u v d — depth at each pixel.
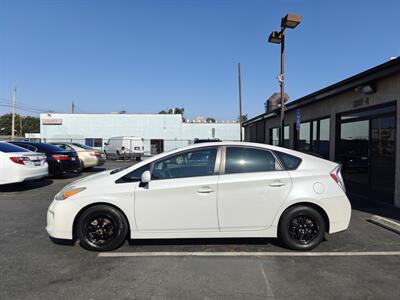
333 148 11.41
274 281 3.93
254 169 5.00
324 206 4.91
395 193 8.10
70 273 4.14
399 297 3.56
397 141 7.98
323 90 11.11
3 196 9.43
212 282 3.90
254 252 4.89
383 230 6.04
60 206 4.88
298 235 4.95
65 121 41.38
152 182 4.89
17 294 3.59
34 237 5.57
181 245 5.18
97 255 4.75
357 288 3.76
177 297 3.54
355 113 10.06
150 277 4.04
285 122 17.20
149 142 42.38
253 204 4.86
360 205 8.30
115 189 4.88
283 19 11.30
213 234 4.89
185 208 4.84
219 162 5.00
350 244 5.27
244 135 29.86
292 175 4.96
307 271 4.22
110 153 28.92
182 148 5.12
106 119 41.88
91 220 4.90
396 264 4.47
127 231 4.96
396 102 7.99
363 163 9.66
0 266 4.36
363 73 8.58
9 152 9.76
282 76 11.83
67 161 13.12
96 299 3.50
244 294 3.61
